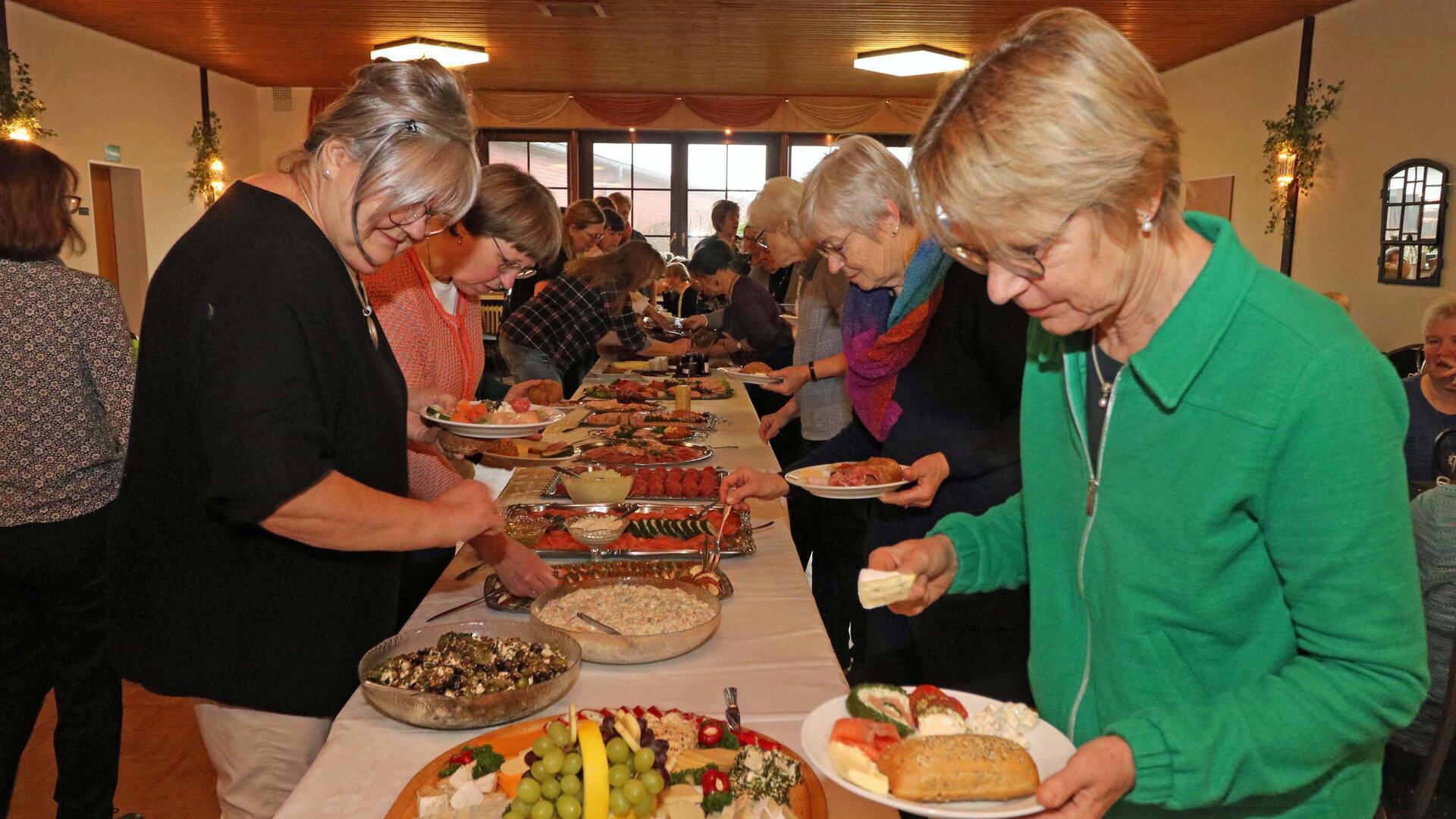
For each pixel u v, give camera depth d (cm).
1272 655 88
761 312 432
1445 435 234
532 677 123
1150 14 702
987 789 80
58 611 204
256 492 108
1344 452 77
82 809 214
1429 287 584
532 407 205
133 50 867
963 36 796
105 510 202
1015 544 118
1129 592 90
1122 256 79
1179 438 85
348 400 125
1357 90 653
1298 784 80
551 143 1148
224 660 124
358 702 127
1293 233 727
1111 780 78
